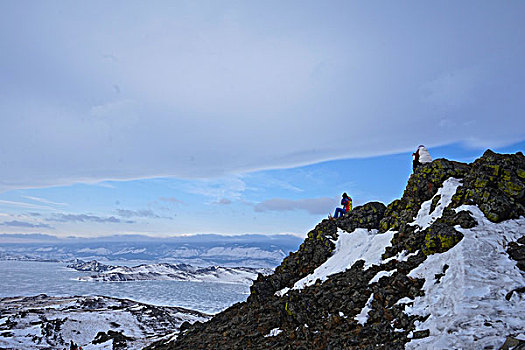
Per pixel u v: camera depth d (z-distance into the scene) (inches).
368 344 508.7
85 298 6038.4
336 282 751.7
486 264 550.9
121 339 2527.1
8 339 2844.5
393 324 531.2
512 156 777.6
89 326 3553.2
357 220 1056.8
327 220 1123.9
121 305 5472.4
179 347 815.7
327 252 979.9
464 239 616.7
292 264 1041.5
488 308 466.0
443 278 565.0
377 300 618.2
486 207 676.7
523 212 659.4
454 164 889.5
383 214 1055.6
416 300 556.1
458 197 745.0
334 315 633.6
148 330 3678.6
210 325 971.3
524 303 464.8
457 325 450.9
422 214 807.1
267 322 765.9
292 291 778.2
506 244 589.6
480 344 408.2
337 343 539.5
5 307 5167.3
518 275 517.0
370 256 813.2
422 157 978.1
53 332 3221.0
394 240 800.9
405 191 967.6
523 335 403.9
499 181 729.6
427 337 462.0
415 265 650.8
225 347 709.3
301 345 588.1
